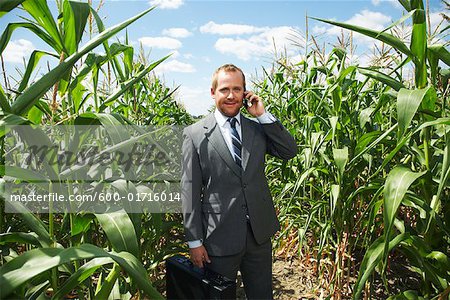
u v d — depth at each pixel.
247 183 2.28
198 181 2.32
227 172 2.28
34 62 1.82
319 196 3.75
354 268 3.20
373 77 2.18
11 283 1.05
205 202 2.34
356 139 2.79
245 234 2.27
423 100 1.94
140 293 2.51
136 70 3.80
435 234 2.27
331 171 2.92
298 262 3.82
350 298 3.02
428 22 2.15
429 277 2.06
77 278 1.29
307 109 3.59
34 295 1.62
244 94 2.36
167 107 5.16
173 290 2.26
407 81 2.96
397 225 2.27
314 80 3.73
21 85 1.81
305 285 3.36
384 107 3.27
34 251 1.18
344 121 2.88
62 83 1.78
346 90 2.96
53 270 1.61
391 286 3.15
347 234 2.93
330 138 2.90
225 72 2.26
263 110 2.34
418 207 2.11
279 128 2.36
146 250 3.16
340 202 2.84
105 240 2.97
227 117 2.35
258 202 2.31
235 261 2.29
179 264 2.25
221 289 1.93
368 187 2.28
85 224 1.80
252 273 2.43
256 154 2.33
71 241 1.88
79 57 1.49
